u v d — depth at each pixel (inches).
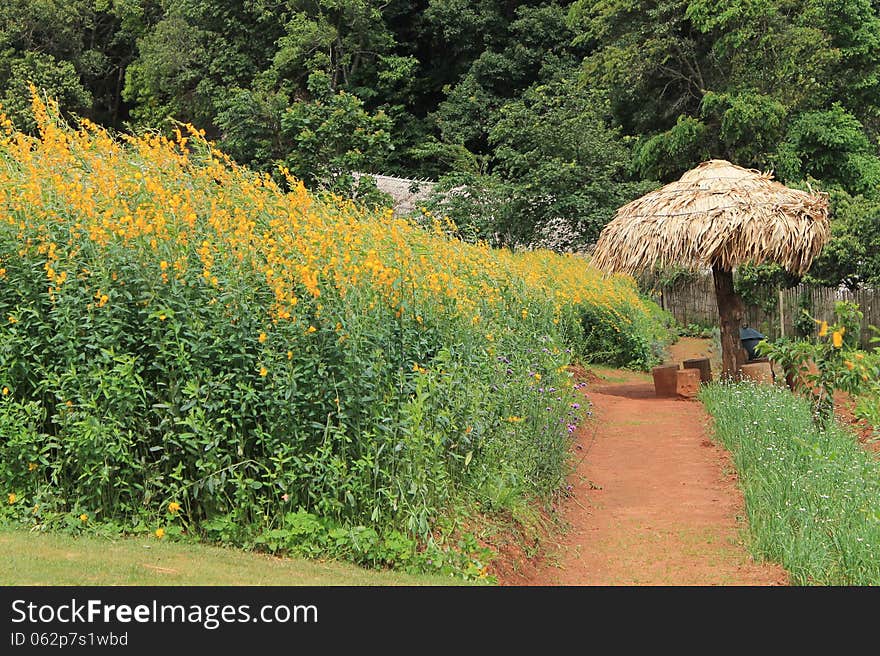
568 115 970.7
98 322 233.5
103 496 234.8
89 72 1637.6
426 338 281.7
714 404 440.5
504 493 271.6
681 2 1188.5
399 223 387.5
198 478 235.6
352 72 1509.6
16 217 251.6
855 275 844.0
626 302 738.2
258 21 1485.0
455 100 1520.7
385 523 239.0
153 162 319.6
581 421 422.9
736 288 906.7
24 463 235.6
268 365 234.8
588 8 1330.0
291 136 731.4
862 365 382.0
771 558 250.2
